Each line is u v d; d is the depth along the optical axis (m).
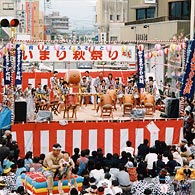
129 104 21.42
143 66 22.25
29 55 23.20
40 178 13.51
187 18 38.88
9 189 13.72
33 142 19.48
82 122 19.80
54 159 13.69
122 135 20.20
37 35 77.50
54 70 29.30
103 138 20.03
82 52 23.73
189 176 14.62
